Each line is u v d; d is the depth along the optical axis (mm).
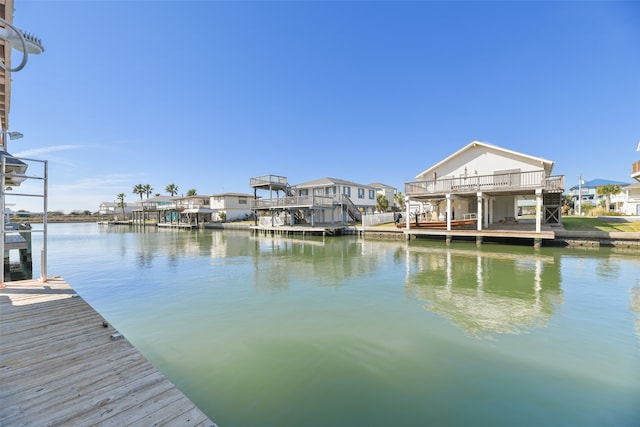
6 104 6164
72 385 2445
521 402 3211
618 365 3938
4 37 3281
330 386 3525
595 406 3135
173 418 2096
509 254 13547
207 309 6410
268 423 2912
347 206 30391
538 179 17172
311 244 19406
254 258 13711
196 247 18391
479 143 19344
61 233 32094
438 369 3875
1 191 5387
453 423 2906
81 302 4590
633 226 17531
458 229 19312
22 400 2230
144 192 59844
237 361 4137
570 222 20547
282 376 3744
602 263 11102
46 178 5895
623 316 5703
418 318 5734
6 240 9828
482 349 4422
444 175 20906
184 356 4297
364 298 7121
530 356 4191
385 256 13703
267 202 27969
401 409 3107
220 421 2943
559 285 8047
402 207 39656
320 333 5078
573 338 4750
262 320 5719
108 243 21172
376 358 4188
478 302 6711
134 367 2756
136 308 6508
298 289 8039
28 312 4148
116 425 2004
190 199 49250
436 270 10258
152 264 12258
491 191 16359
